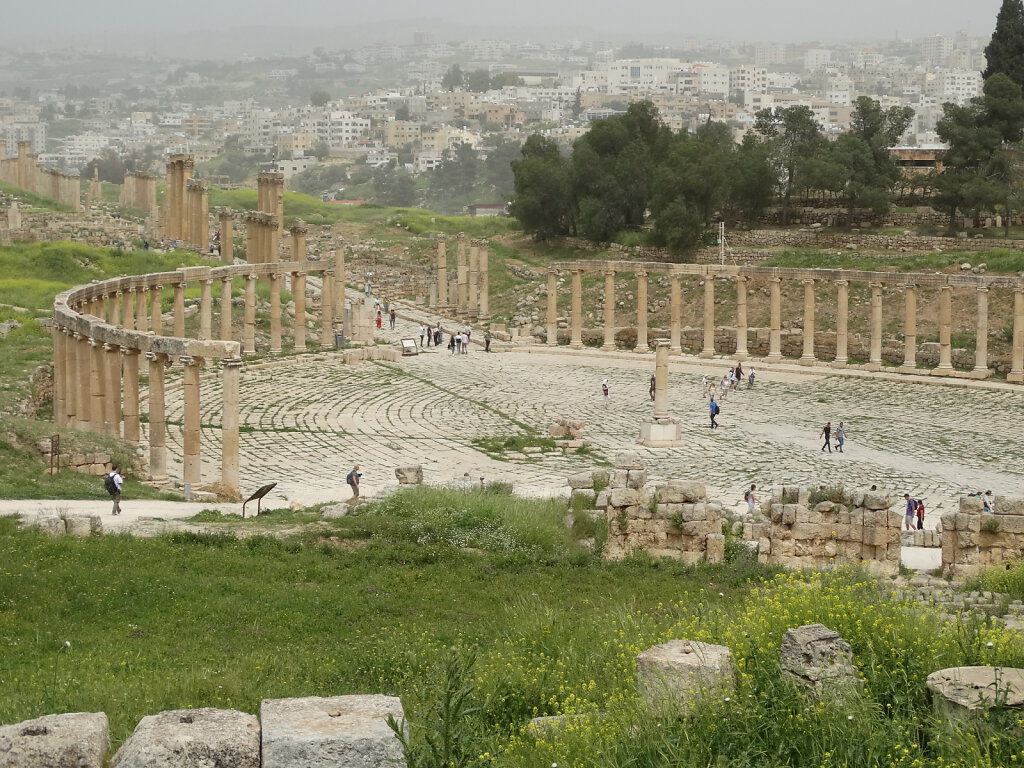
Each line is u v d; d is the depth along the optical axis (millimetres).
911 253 130250
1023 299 104312
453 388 101812
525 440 82750
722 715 23703
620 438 85188
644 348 120938
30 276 123188
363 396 97125
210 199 193000
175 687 29500
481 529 49375
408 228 178000
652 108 163250
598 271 122688
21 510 50312
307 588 41812
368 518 50406
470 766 21375
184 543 46469
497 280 150000
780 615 29016
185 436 64688
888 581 44531
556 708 26516
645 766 22609
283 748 19406
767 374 110250
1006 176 138375
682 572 46469
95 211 175625
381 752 19656
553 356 119500
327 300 116750
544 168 159125
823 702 23766
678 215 139500
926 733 23188
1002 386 102250
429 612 39656
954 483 72750
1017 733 22312
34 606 37719
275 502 61594
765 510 51281
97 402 73375
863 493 47562
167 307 115938
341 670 31906
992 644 26531
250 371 105125
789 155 159875
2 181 196250
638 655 25766
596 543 48625
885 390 102625
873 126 155125
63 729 19812
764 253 137375
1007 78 144750
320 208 193000
